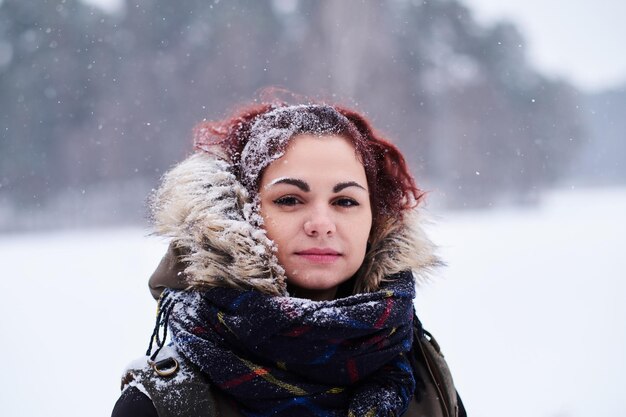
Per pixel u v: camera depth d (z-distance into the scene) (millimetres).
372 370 1214
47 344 5309
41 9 34656
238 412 1180
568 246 12562
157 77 33625
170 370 1174
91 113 32531
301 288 1276
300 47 33344
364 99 31812
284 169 1208
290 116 1256
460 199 33219
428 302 6773
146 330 5637
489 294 7352
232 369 1151
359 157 1267
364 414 1179
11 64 34156
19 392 4180
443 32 40656
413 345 1406
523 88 42656
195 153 1337
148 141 31719
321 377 1178
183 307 1232
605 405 4059
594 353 5035
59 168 31047
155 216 1271
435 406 1360
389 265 1303
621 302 6895
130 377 1195
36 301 7262
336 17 32812
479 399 4180
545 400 4156
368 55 32781
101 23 34781
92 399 4066
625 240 13492
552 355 5023
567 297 7242
